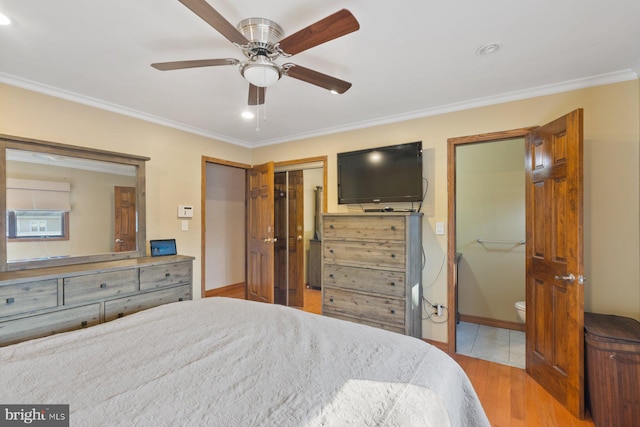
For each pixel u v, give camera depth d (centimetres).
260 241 419
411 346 133
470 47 190
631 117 221
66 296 216
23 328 197
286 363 115
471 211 373
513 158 353
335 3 152
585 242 231
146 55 200
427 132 304
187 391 96
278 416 84
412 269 274
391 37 179
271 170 395
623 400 181
